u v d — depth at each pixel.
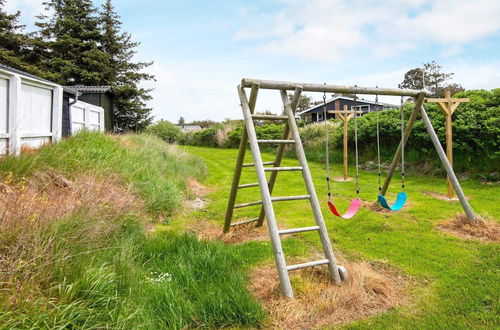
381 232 4.66
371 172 10.79
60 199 3.66
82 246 2.90
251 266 3.46
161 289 2.69
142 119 28.89
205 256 3.38
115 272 2.76
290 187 8.53
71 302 2.24
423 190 7.55
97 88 18.89
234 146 23.86
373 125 11.35
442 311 2.59
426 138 9.28
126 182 5.99
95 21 28.41
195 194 7.77
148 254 3.56
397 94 4.73
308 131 16.25
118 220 3.96
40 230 2.63
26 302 2.05
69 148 6.06
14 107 5.23
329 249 3.10
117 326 2.12
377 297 2.82
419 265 3.48
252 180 9.85
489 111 8.21
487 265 3.40
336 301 2.68
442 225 4.86
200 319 2.45
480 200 6.23
